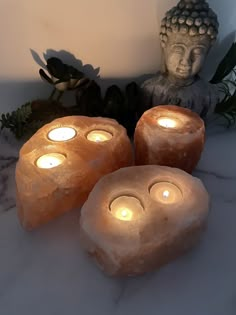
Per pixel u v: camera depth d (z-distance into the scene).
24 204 0.29
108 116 0.40
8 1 0.35
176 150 0.33
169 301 0.26
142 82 0.44
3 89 0.41
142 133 0.34
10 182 0.35
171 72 0.39
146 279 0.27
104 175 0.31
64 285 0.26
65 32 0.39
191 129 0.34
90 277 0.27
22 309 0.25
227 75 0.46
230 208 0.33
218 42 0.43
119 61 0.42
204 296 0.26
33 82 0.41
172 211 0.27
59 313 0.25
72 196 0.31
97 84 0.42
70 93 0.43
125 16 0.39
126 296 0.26
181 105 0.40
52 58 0.38
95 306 0.25
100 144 0.32
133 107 0.40
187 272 0.28
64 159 0.31
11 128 0.40
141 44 0.41
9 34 0.37
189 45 0.37
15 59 0.39
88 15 0.38
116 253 0.25
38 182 0.29
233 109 0.43
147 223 0.26
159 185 0.29
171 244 0.26
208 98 0.41
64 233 0.30
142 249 0.25
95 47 0.40
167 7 0.40
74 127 0.34
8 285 0.26
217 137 0.43
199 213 0.27
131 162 0.35
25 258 0.28
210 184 0.36
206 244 0.30
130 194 0.28
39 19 0.37
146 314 0.25
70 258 0.28
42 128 0.34
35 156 0.31
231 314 0.25
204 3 0.36
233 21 0.43
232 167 0.39
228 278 0.27
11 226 0.31
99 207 0.27
